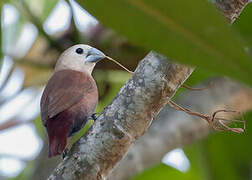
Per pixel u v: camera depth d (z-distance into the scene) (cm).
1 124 1085
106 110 517
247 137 1117
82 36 1015
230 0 410
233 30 249
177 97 984
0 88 1042
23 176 1073
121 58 1001
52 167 916
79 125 774
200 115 595
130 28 280
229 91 973
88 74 873
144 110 496
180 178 1171
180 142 930
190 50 263
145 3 273
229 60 250
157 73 487
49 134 703
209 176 1152
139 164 884
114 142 505
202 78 1005
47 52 1035
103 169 512
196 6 255
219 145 1143
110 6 283
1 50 873
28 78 1073
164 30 272
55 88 783
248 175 1135
